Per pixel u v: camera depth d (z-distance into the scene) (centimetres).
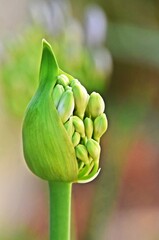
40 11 86
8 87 83
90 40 95
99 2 224
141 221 197
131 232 190
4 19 126
